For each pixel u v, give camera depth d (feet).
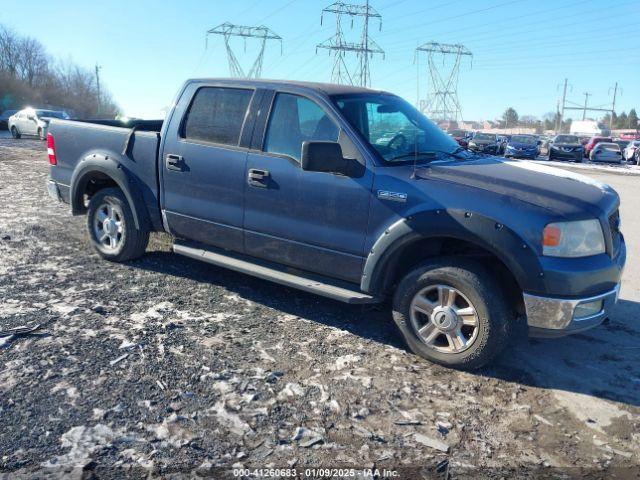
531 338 14.52
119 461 8.77
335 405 10.69
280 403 10.64
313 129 14.20
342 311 15.64
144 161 17.26
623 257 13.21
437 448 9.59
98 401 10.32
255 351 12.79
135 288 16.49
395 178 12.80
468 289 11.94
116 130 17.97
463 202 11.96
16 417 9.70
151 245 21.09
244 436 9.58
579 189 12.75
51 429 9.43
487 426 10.35
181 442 9.32
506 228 11.51
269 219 14.67
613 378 12.48
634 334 15.03
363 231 13.16
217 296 16.25
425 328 12.75
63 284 16.43
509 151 98.84
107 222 18.62
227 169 15.29
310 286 13.96
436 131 15.97
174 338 13.17
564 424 10.55
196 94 16.47
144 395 10.62
